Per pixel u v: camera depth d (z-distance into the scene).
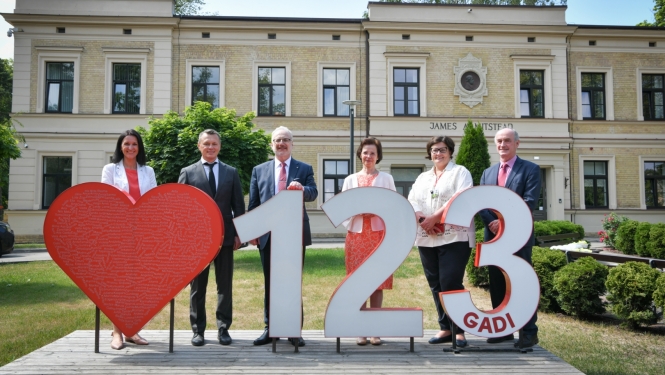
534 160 16.97
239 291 6.96
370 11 17.03
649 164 17.69
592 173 17.53
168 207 3.32
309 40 17.02
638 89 17.69
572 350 4.25
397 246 3.27
